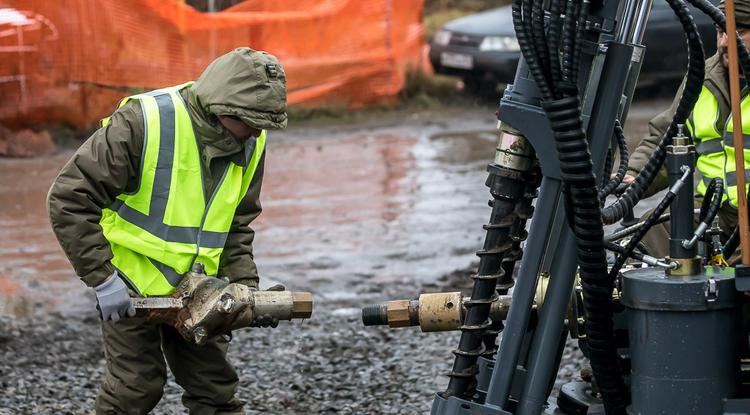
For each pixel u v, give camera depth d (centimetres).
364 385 795
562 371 798
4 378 816
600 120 442
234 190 546
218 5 2034
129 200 533
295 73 2152
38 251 1228
